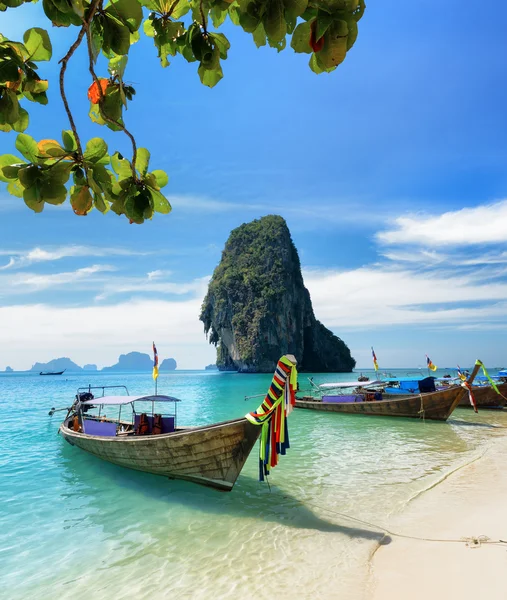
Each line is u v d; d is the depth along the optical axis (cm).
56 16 110
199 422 1941
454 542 556
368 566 512
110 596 477
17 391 4678
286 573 509
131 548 604
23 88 119
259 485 878
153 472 918
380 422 1731
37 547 614
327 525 658
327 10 92
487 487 806
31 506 795
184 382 6350
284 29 95
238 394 3650
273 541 608
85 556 582
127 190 123
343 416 1903
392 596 435
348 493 815
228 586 485
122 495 848
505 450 1159
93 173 111
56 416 2186
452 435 1438
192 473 841
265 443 695
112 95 117
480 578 448
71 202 120
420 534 599
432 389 1942
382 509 718
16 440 1473
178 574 521
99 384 6775
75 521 716
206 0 124
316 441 1357
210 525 679
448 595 423
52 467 1087
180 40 142
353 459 1104
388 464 1041
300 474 960
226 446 777
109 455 1010
